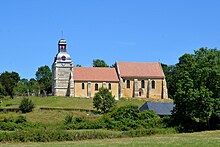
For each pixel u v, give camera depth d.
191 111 80.44
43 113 109.12
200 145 50.09
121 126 80.44
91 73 152.38
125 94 153.00
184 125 80.06
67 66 153.50
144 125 80.69
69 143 56.72
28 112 111.38
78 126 82.00
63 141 61.06
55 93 153.12
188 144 51.38
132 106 85.38
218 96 81.62
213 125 82.50
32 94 186.50
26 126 82.06
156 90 154.50
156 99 147.38
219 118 82.69
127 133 68.38
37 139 61.28
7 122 82.31
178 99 81.56
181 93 80.81
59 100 139.38
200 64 83.31
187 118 81.94
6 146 53.66
